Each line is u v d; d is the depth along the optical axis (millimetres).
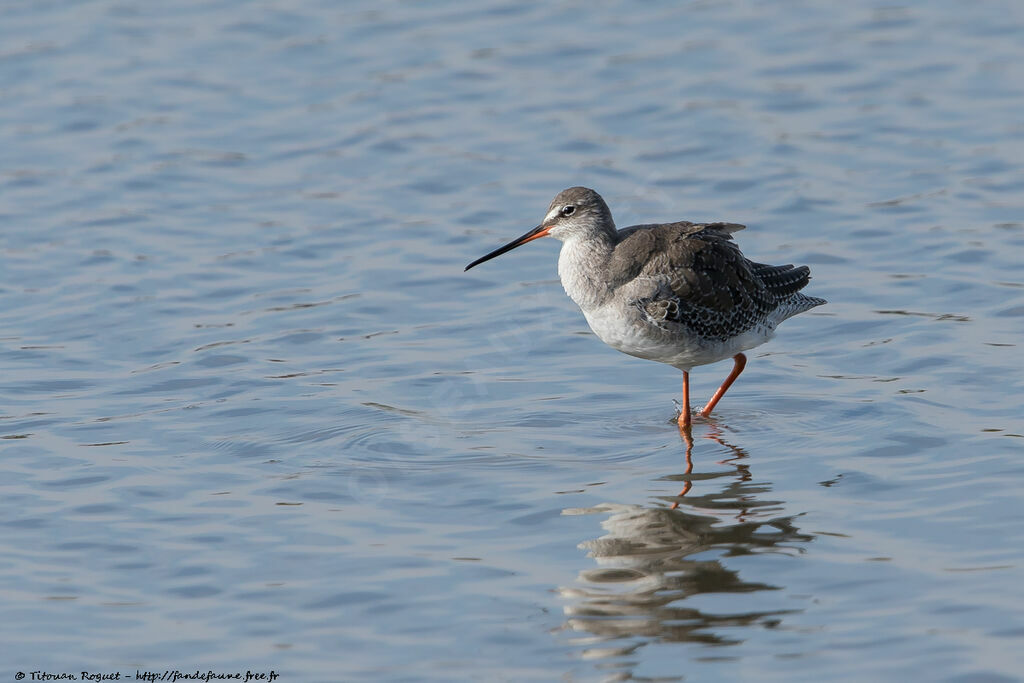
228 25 28891
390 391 15555
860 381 15453
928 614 10086
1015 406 14234
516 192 21734
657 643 9898
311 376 15992
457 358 16594
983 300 17375
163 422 14617
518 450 13867
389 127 24250
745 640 9875
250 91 25828
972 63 25844
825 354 16359
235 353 16641
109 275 19016
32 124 24359
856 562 11000
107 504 12523
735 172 22047
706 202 20969
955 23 27922
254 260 19594
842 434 13945
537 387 15742
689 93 25156
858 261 18922
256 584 10961
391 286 18781
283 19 29203
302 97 25547
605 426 14586
